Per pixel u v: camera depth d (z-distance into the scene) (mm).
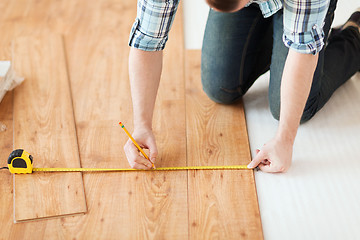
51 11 3242
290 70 1745
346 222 1816
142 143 2006
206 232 1769
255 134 2240
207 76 2303
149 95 1936
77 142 2178
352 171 2033
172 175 2006
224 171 2021
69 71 2652
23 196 1909
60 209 1854
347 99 2424
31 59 2727
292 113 1831
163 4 1668
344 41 2406
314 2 1571
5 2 3350
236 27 2156
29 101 2422
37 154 2109
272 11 1730
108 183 1976
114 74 2625
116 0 3373
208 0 1281
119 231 1780
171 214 1839
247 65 2268
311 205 1889
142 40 1780
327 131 2236
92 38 2943
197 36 2982
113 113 2350
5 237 1768
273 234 1786
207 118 2311
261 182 1989
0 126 2287
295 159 2092
